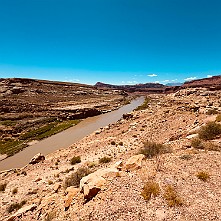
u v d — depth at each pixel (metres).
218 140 17.91
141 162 14.14
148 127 35.56
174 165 13.09
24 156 38.78
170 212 9.26
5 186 20.77
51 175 21.41
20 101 97.81
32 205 13.44
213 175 11.62
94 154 27.19
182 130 26.94
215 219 8.66
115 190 10.93
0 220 13.13
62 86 163.75
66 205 11.42
